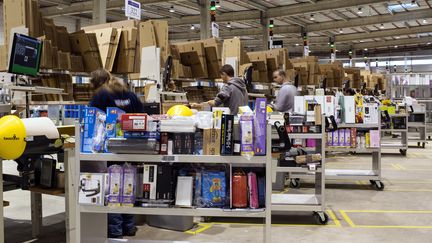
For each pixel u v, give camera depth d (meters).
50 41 4.73
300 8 14.81
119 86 3.73
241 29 19.47
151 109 3.83
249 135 2.61
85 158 2.74
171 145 2.71
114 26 5.59
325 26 17.97
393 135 14.90
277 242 3.67
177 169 2.84
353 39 20.66
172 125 2.65
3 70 4.57
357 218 4.48
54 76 5.02
